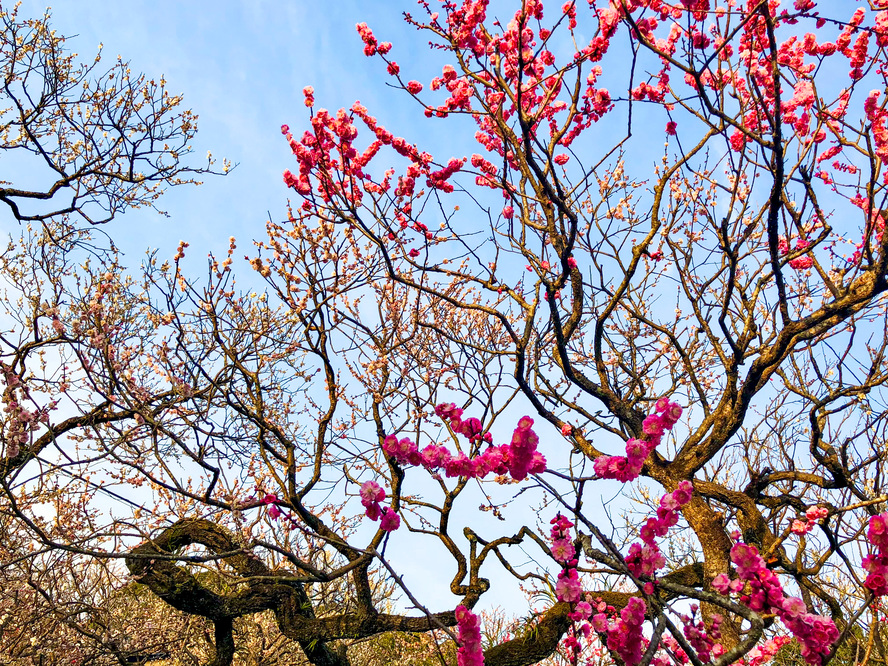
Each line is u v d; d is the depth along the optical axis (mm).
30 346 4555
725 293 5223
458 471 3643
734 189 4688
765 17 3627
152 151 7680
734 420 5684
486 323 7578
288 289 5660
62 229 7281
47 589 6355
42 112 7582
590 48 4480
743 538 5582
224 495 4598
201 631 8461
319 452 5305
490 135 5859
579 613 3617
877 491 5328
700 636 4066
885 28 4199
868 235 4637
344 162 4730
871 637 3793
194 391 4789
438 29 4867
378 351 6117
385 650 10594
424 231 5367
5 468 4305
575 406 6539
